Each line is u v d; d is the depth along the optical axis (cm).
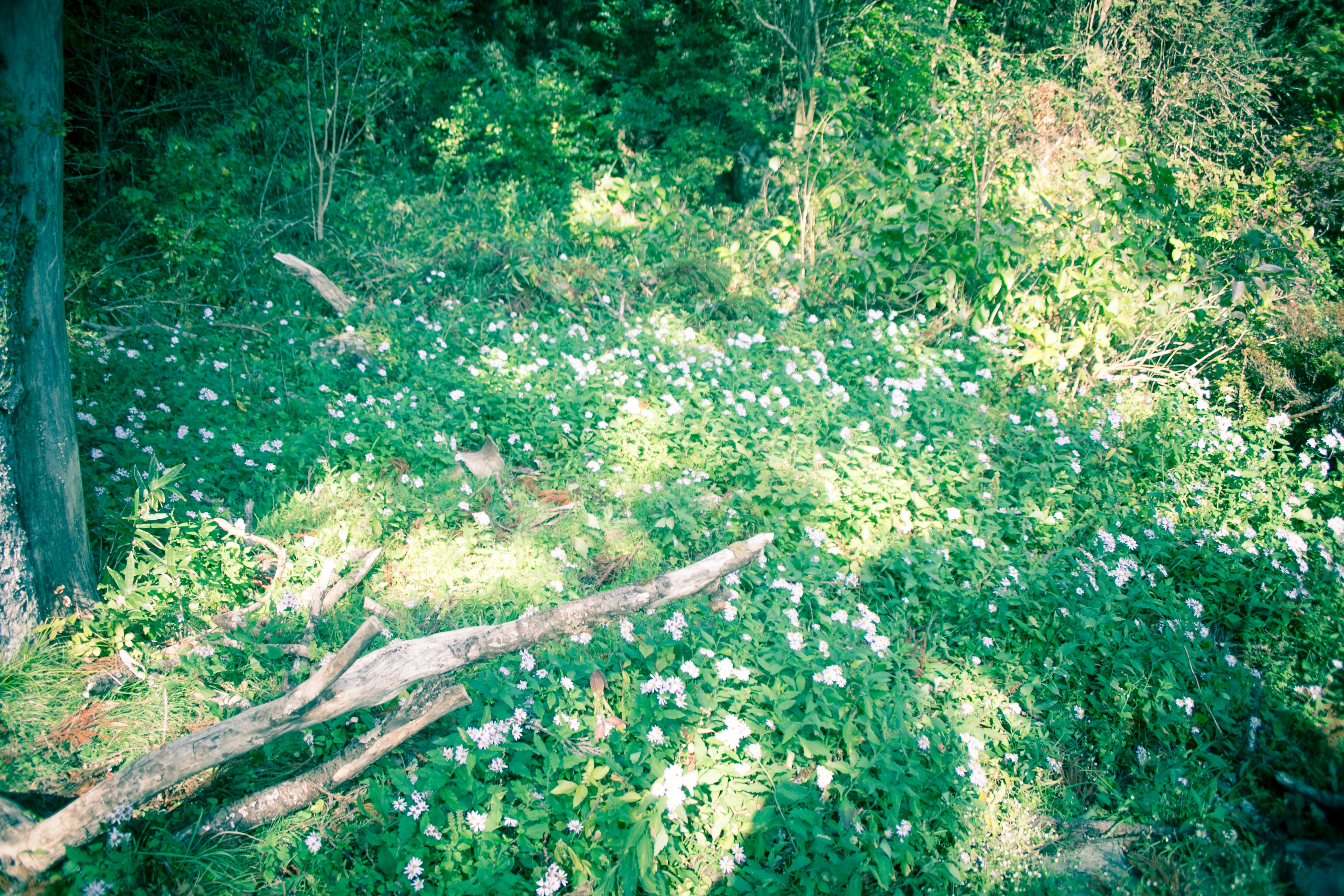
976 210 699
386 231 793
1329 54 951
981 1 1251
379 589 376
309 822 268
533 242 773
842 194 795
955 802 292
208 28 710
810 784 288
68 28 611
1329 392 609
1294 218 721
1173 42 991
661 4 1279
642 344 618
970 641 372
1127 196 677
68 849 233
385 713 310
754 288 764
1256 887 272
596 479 464
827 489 429
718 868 267
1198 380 654
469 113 1048
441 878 251
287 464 439
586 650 323
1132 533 450
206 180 620
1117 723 349
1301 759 312
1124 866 293
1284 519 469
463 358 574
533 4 1373
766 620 348
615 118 1308
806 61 966
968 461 484
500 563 391
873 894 271
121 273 594
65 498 318
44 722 286
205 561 349
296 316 614
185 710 302
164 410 445
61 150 309
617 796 273
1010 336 680
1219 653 371
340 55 771
